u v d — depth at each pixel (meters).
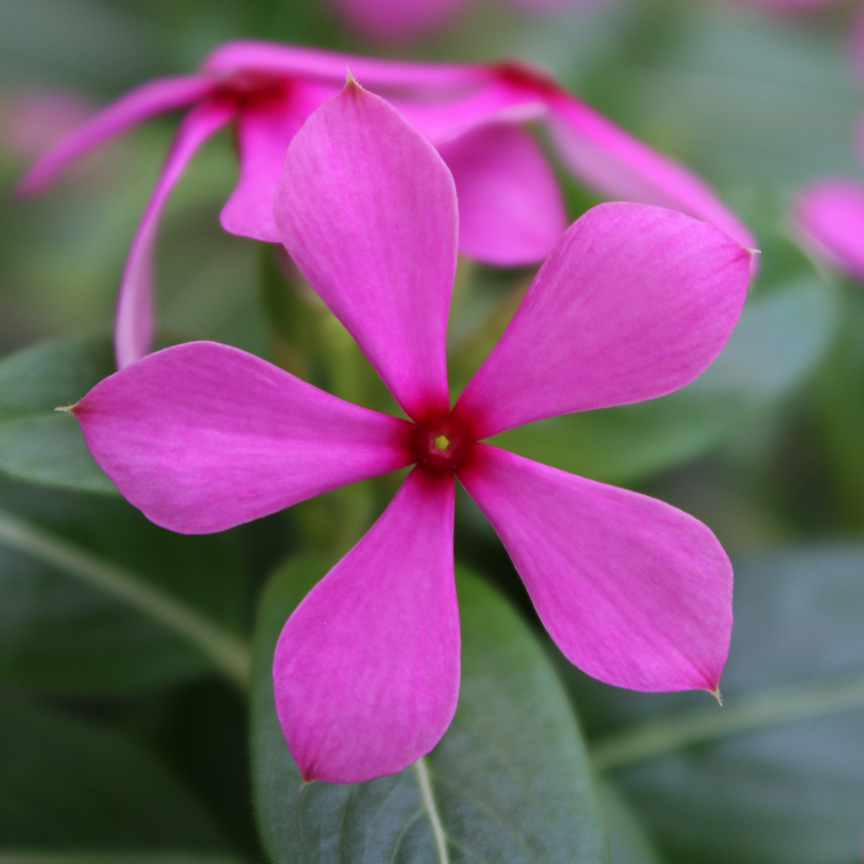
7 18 0.39
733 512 0.35
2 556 0.27
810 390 0.35
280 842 0.24
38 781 0.27
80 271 0.39
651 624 0.23
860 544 0.29
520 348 0.23
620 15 0.43
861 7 0.44
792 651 0.28
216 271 0.38
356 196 0.23
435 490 0.24
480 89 0.27
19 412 0.25
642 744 0.28
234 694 0.28
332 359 0.26
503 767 0.25
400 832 0.24
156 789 0.27
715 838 0.28
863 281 0.34
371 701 0.23
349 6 0.40
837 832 0.28
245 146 0.25
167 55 0.39
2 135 0.39
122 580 0.27
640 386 0.23
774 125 0.42
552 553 0.23
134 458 0.23
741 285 0.23
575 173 0.28
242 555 0.28
